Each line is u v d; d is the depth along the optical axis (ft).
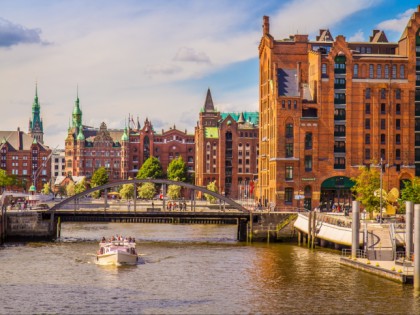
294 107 487.61
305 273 281.54
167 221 572.10
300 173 486.79
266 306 223.71
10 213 416.46
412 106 492.13
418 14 494.59
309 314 213.66
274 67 496.23
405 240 293.84
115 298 233.76
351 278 266.77
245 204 590.14
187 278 272.51
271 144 505.25
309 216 379.35
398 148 491.72
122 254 306.14
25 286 252.62
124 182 424.05
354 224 300.20
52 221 420.77
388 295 235.81
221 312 215.92
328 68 490.08
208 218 465.47
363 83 491.31
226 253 349.41
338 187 489.26
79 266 300.20
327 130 488.85
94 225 556.92
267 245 393.09
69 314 210.79
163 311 215.92
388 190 487.61
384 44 536.01
